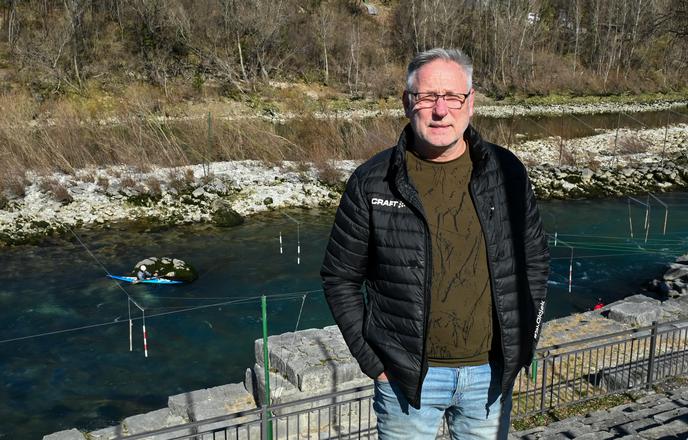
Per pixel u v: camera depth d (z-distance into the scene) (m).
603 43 53.03
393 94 44.16
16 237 17.50
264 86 42.00
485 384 2.63
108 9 42.72
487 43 49.78
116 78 39.44
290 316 13.30
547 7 57.06
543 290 2.73
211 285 14.80
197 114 37.62
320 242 17.92
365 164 2.70
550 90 48.78
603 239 18.53
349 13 51.28
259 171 22.75
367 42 47.12
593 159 26.34
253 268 15.91
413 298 2.54
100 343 12.09
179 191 20.70
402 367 2.59
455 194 2.57
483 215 2.54
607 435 6.62
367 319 2.70
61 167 21.33
